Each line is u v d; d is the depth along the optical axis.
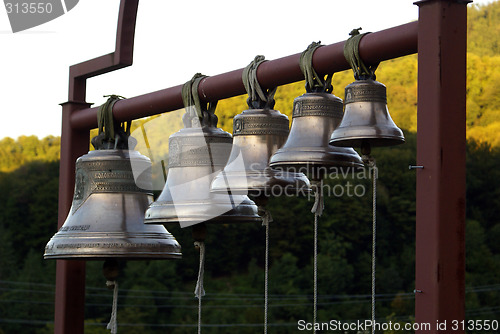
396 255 25.05
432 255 2.64
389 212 24.97
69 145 4.36
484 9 25.58
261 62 3.35
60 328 4.34
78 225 3.61
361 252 25.56
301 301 26.70
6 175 30.73
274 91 3.39
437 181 2.66
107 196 3.65
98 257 3.58
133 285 29.16
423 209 2.68
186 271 28.67
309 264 26.81
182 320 28.38
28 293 30.34
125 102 3.80
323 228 26.36
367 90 3.01
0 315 30.27
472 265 25.27
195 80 3.51
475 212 25.31
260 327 27.11
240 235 28.14
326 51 3.12
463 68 2.74
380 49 2.94
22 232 30.59
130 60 4.07
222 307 27.86
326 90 3.23
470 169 25.27
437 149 2.67
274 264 27.30
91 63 4.24
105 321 29.25
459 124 2.71
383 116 3.02
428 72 2.72
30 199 30.62
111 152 3.72
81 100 4.41
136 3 4.05
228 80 3.41
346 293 25.64
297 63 3.20
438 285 2.62
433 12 2.73
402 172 24.61
